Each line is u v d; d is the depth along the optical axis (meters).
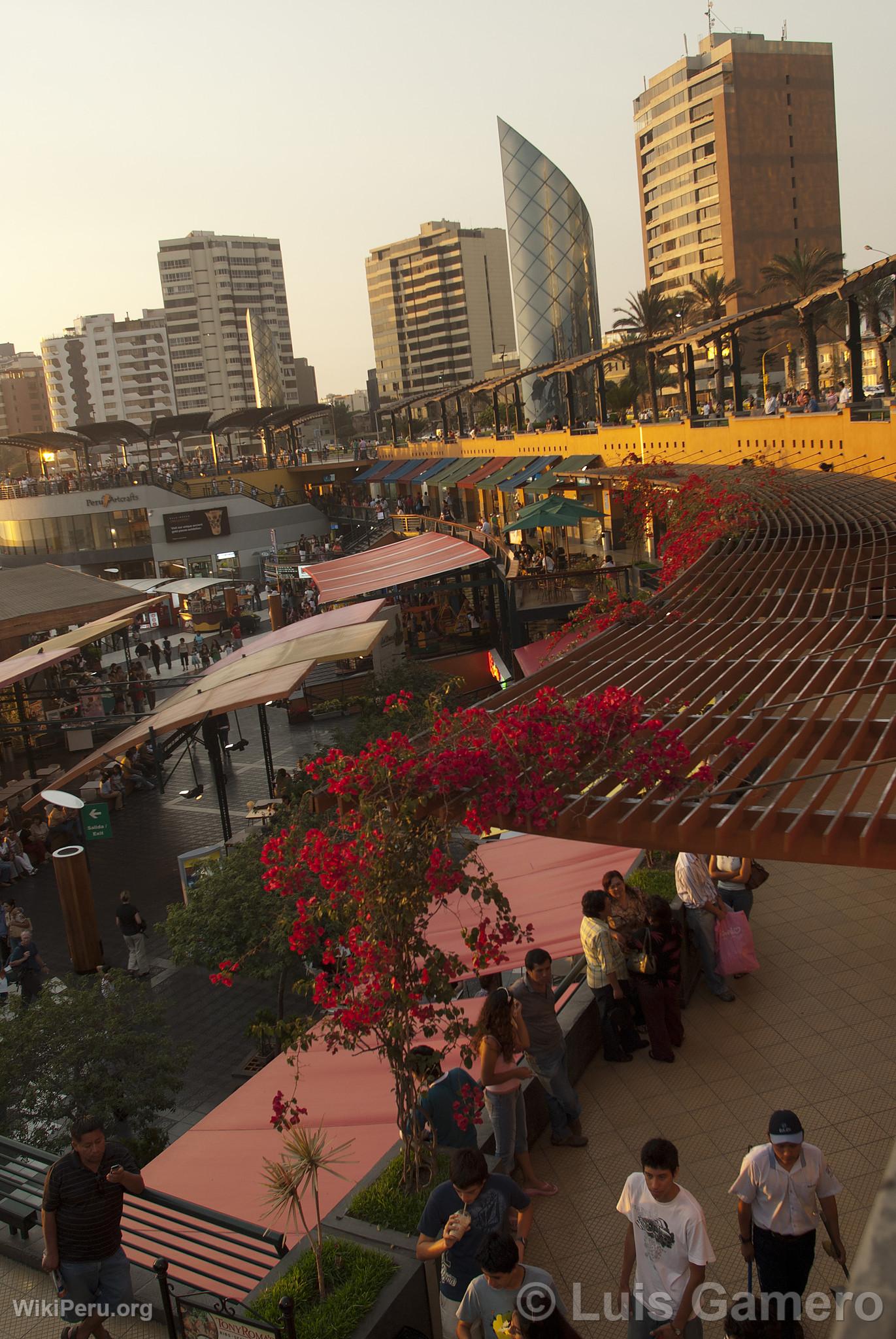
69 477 74.75
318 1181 6.92
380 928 6.30
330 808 7.36
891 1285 0.71
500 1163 6.46
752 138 126.25
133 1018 11.76
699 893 8.57
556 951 9.05
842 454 25.97
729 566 14.22
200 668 42.47
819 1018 8.24
